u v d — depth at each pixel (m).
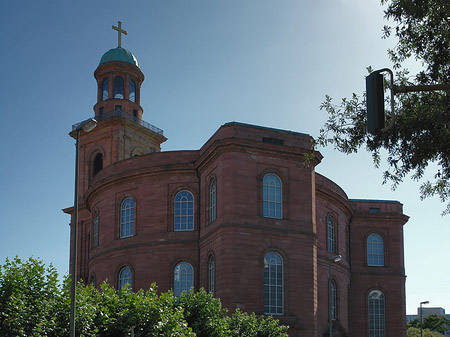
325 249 47.22
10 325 19.52
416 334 86.00
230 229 36.69
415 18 20.84
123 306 23.55
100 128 58.62
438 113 21.42
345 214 52.47
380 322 52.88
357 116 23.64
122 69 60.91
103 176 48.22
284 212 38.47
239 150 38.00
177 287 41.47
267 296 36.81
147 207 43.72
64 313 21.52
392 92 12.85
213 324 27.42
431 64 22.47
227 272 36.16
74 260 20.69
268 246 37.34
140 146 60.03
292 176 39.19
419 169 23.17
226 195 37.38
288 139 39.62
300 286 37.59
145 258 42.75
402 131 21.86
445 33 21.62
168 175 43.56
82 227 57.84
